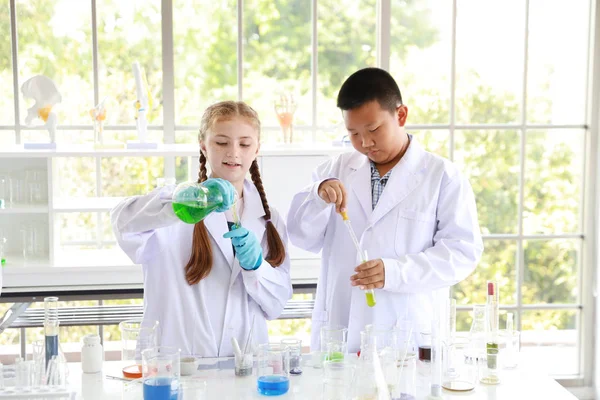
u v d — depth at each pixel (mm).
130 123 3615
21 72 3531
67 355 4102
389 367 1775
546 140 3725
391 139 2244
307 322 4180
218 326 2156
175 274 2141
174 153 3221
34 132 3578
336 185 2270
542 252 3781
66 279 3201
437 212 2352
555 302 3820
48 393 1784
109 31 3545
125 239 2043
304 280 3287
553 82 3693
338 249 2373
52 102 3303
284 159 3295
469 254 2291
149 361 1674
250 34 3596
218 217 2164
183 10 3553
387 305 2271
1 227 3391
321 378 2000
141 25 3555
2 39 3498
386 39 3602
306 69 3643
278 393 1855
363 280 2160
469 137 3689
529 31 3656
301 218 2385
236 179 2131
